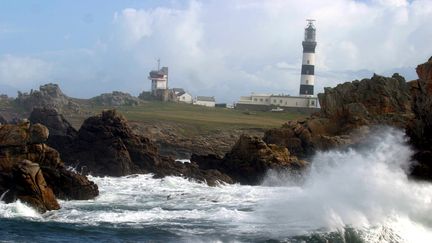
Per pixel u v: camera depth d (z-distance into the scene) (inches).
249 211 1770.4
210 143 4845.0
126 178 2726.4
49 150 1974.7
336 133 3457.2
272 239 1327.5
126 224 1525.6
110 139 2874.0
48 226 1476.4
